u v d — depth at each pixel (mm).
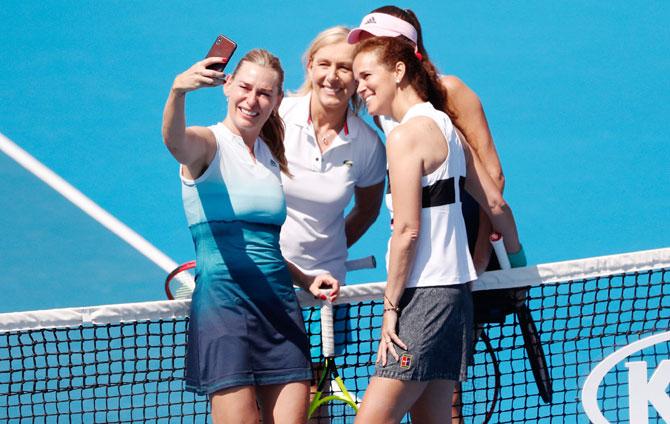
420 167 22859
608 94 56906
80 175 50281
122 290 41344
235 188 23328
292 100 29109
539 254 45031
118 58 60125
